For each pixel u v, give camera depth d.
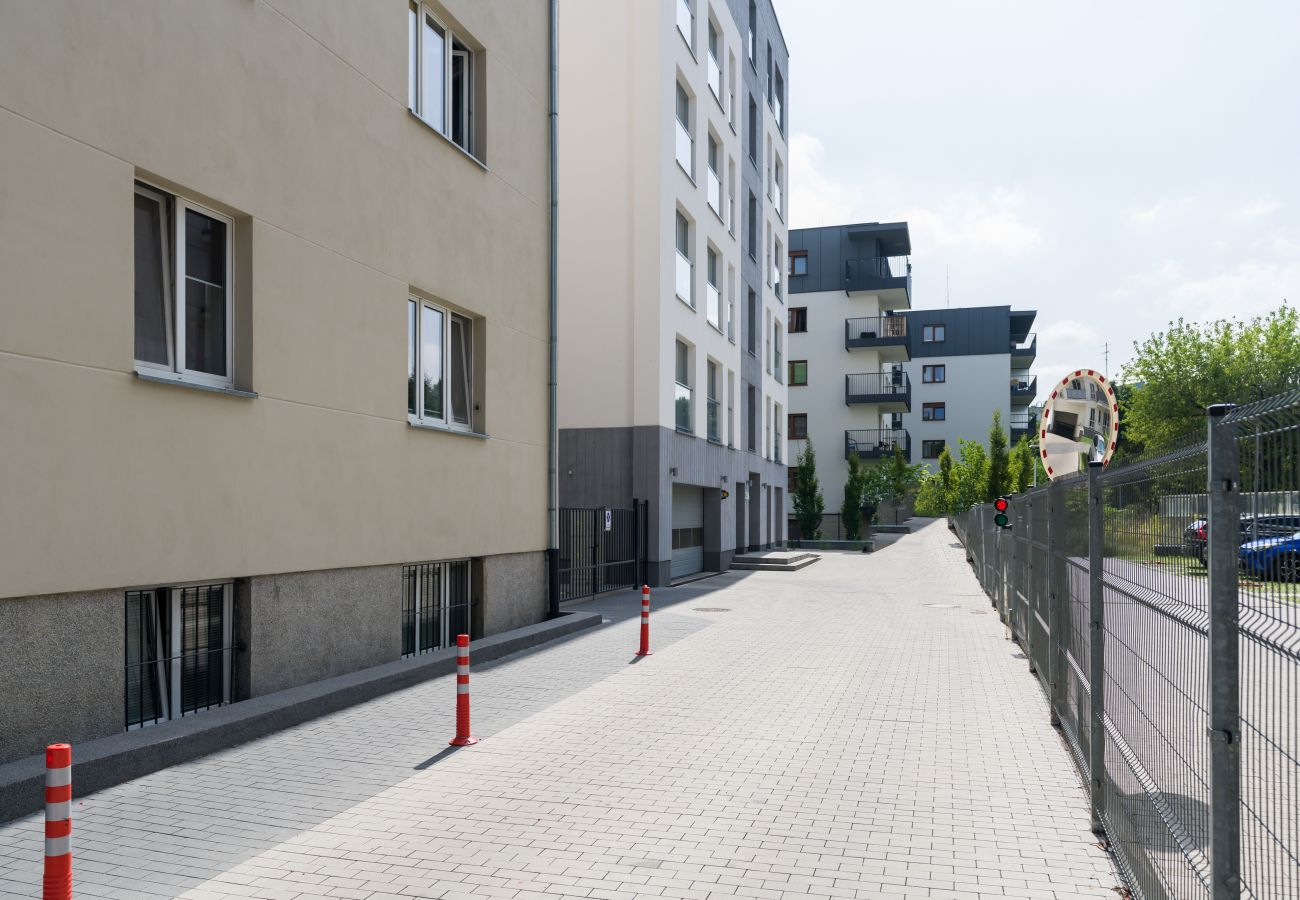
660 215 22.09
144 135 7.01
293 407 8.63
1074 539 6.70
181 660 7.59
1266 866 2.61
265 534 8.22
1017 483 44.72
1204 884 3.12
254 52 8.20
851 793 6.19
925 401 67.81
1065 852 5.14
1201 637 3.25
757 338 33.44
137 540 6.86
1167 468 3.77
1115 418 10.05
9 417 5.93
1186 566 3.46
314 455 8.92
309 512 8.82
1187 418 55.19
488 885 4.61
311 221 8.95
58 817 3.63
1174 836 3.63
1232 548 2.96
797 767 6.80
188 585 7.68
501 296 12.99
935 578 25.48
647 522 21.91
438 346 11.77
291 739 7.44
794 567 28.62
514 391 13.32
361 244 9.75
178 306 7.55
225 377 8.09
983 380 66.88
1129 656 4.60
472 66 12.66
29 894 4.39
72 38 6.42
